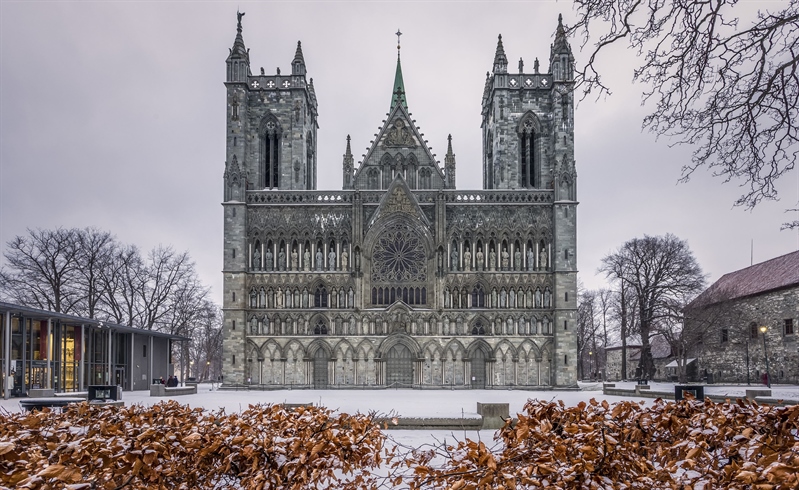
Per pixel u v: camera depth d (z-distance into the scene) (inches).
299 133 3846.0
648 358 4377.5
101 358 3307.1
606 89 679.7
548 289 3602.4
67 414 701.3
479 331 3572.8
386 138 3912.4
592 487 405.1
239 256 3580.2
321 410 623.2
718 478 399.2
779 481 346.3
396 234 3651.6
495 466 404.2
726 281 4633.4
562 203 3595.0
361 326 3567.9
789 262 3887.8
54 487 374.0
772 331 3740.2
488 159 4239.7
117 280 4151.1
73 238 3981.3
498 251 3622.0
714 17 607.5
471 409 1838.1
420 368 3526.1
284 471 513.7
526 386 3523.6
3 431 527.8
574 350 3496.6
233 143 3671.3
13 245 3860.7
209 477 546.6
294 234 3656.5
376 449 581.0
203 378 5708.7
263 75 3907.5
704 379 4121.6
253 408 664.4
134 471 460.4
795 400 1865.2
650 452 518.9
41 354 2810.0
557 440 456.1
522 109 3841.0
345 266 3627.0
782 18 616.7
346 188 3870.6
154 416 665.6
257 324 3585.1
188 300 4461.1
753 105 650.8
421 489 500.7
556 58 3740.2
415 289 3617.1
